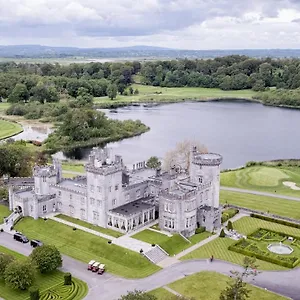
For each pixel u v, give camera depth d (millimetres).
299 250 150750
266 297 120438
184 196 159000
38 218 175750
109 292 123938
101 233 161250
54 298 119750
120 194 171375
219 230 168125
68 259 144625
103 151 175500
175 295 113000
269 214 183625
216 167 173375
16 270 123312
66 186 181625
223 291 110125
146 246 150125
